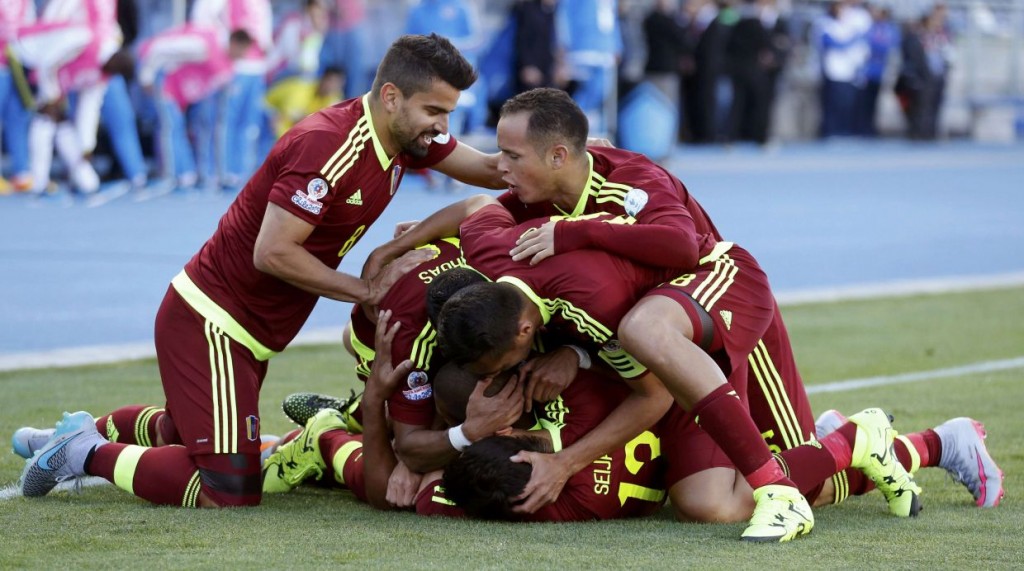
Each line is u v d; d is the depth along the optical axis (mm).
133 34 54312
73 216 49062
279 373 25938
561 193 16734
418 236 17500
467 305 14781
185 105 55500
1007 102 100375
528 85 60406
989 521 16062
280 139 17156
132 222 47812
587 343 15812
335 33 58906
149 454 16906
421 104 16703
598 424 15844
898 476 16438
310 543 14422
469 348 14805
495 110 62344
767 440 17109
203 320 17266
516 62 60719
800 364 27547
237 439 16891
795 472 16031
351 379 25359
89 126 53438
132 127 54719
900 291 38188
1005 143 96812
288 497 17703
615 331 15258
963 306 35750
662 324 14867
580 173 16625
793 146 87125
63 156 53719
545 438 15750
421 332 16000
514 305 14875
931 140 93188
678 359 14750
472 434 15641
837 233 51250
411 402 16172
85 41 52312
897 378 26172
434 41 16734
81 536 14719
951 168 78375
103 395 23531
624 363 15375
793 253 45938
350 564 13430
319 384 24844
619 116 68000
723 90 81312
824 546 14484
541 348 16328
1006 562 13781
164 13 57969
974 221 56062
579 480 15797
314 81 58594
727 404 14812
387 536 14820
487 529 15273
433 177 59969
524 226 16062
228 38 54938
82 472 17078
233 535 14844
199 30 54469
